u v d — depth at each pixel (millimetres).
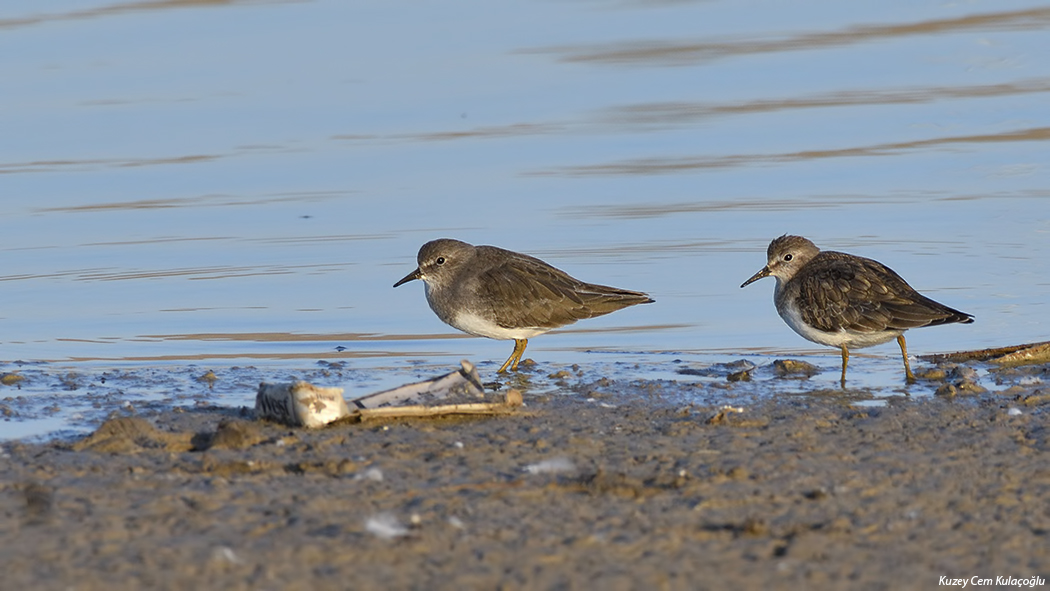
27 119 24859
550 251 18266
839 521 8219
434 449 9938
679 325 15836
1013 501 8648
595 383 12938
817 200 20391
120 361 14219
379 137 23922
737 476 9180
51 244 19078
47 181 21859
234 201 20938
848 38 29750
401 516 8250
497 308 14266
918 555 7684
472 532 7973
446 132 24141
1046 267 17234
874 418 11062
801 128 24141
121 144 23641
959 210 19703
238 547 7684
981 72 27203
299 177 21938
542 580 7246
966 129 23797
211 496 8602
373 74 27469
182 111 25344
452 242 14742
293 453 9805
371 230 19453
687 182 21375
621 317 16172
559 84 26750
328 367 13969
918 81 26719
